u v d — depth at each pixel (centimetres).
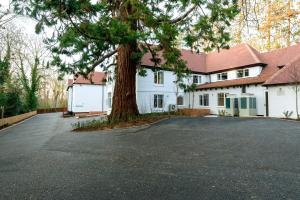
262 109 2252
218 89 2733
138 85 2650
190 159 656
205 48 1504
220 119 1766
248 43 3256
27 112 3481
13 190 455
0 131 1719
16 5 797
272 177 484
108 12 1398
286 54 2462
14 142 1140
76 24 902
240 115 2325
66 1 734
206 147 813
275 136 978
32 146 976
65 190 445
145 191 427
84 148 871
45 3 738
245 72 2653
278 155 669
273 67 2422
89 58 1555
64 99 6681
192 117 1973
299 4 2002
